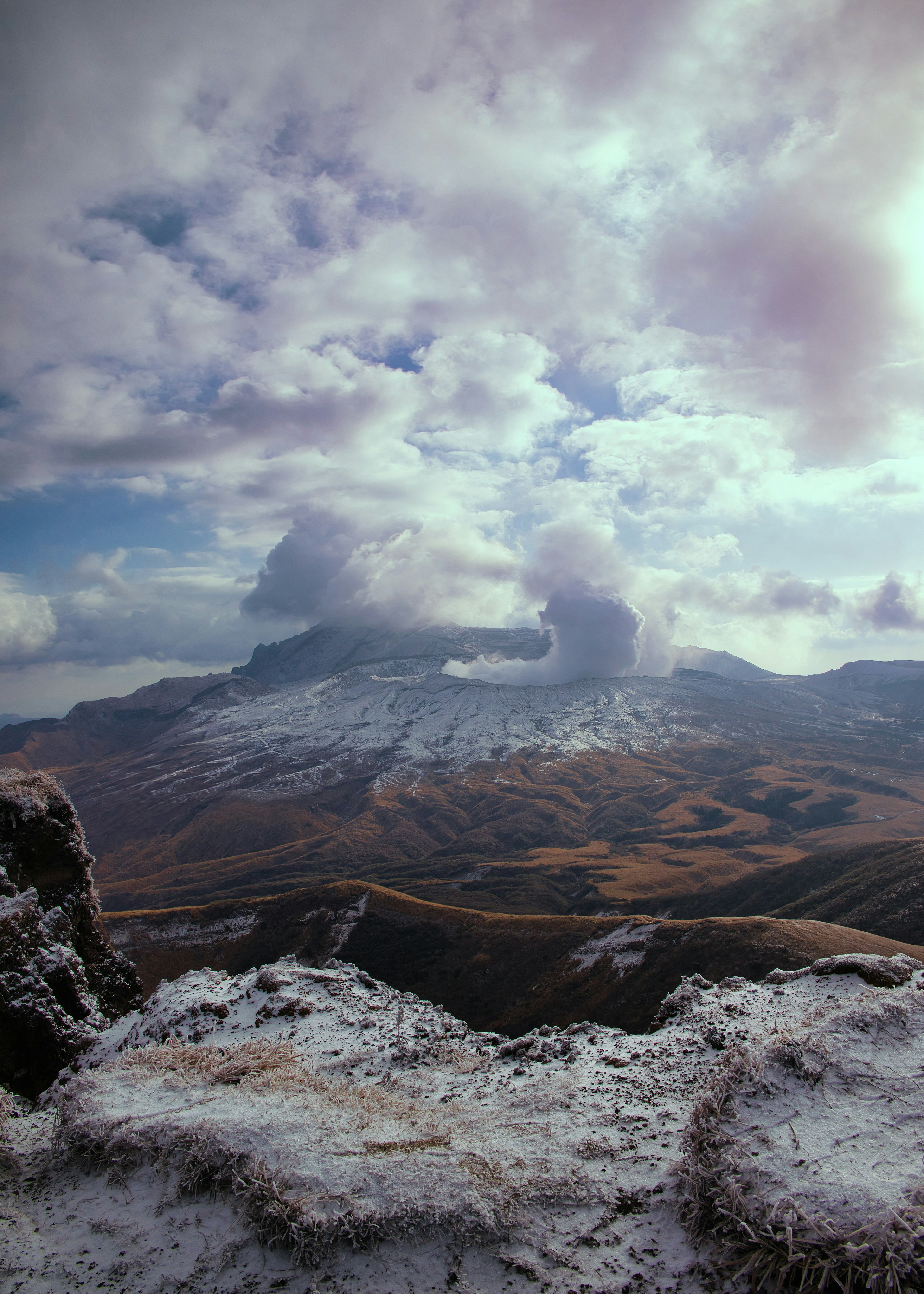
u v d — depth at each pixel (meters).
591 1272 7.11
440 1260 7.33
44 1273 7.51
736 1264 6.91
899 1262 6.20
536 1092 11.24
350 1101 10.52
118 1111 9.89
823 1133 7.69
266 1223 7.79
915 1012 9.34
